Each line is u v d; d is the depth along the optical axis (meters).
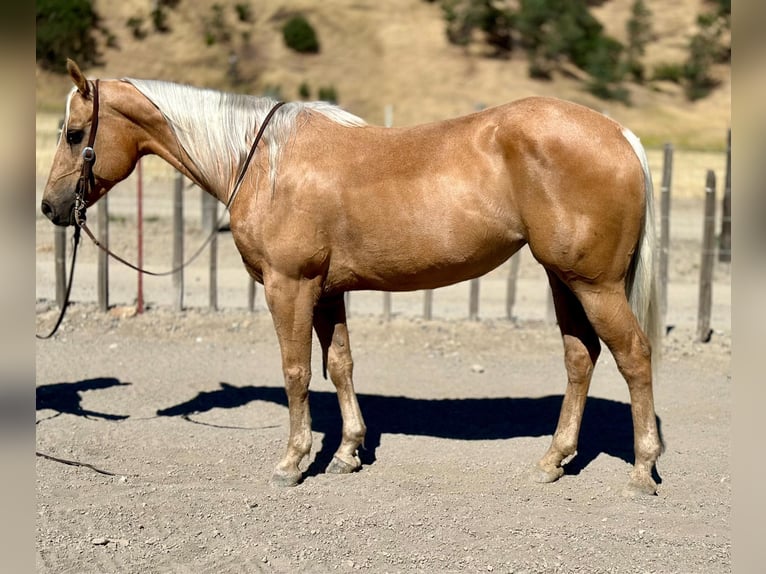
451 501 4.80
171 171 17.30
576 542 4.34
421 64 38.59
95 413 6.20
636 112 37.00
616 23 45.84
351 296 9.86
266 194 4.78
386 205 4.69
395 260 4.77
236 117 4.97
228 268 11.01
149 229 12.65
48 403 6.38
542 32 40.75
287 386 4.94
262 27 40.12
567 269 4.59
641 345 4.67
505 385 7.00
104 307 8.52
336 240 4.79
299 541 4.32
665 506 4.75
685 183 17.59
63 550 4.19
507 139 4.56
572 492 4.96
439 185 4.64
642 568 4.10
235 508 4.68
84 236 11.87
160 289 9.71
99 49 37.66
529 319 8.77
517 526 4.50
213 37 38.88
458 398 6.68
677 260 12.00
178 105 5.04
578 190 4.46
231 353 7.70
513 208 4.63
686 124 35.56
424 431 5.98
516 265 8.63
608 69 39.09
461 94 37.09
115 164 5.11
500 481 5.12
